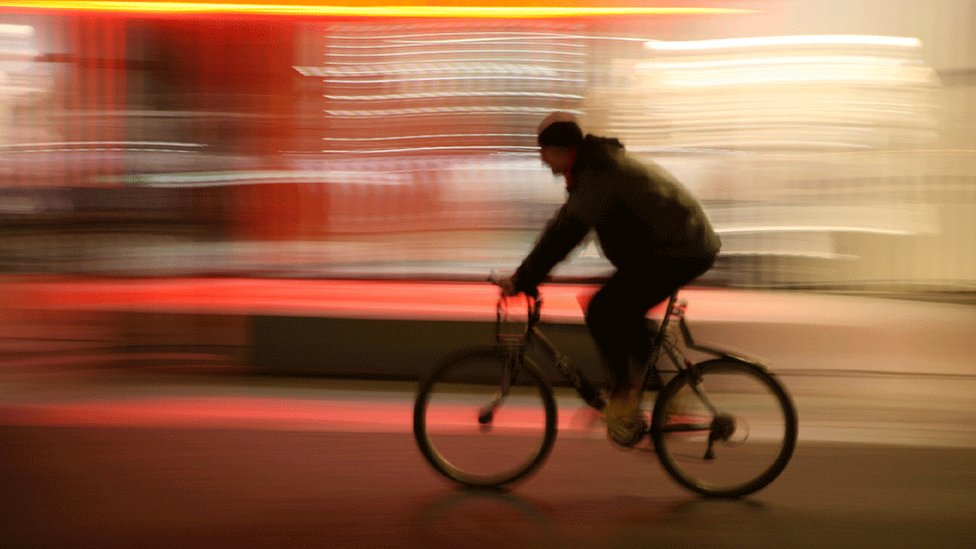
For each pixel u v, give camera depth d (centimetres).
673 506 434
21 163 885
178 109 844
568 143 429
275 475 461
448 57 827
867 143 828
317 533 397
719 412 443
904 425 550
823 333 664
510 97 825
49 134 881
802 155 828
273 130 836
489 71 825
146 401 582
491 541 393
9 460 476
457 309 654
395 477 463
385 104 827
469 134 827
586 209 423
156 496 434
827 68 827
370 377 639
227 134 839
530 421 455
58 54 859
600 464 486
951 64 823
